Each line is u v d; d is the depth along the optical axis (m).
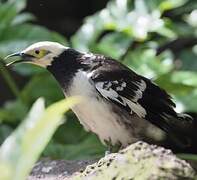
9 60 11.66
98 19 12.33
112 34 12.13
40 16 17.38
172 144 8.17
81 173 6.27
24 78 15.76
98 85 7.64
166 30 12.55
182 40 14.55
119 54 11.80
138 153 5.50
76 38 12.16
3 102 15.91
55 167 7.74
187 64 13.34
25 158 3.78
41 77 11.98
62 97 12.00
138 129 7.93
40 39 12.09
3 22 12.20
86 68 7.81
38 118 3.82
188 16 13.72
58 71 7.96
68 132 11.75
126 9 12.42
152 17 12.28
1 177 3.79
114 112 7.73
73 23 17.58
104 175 5.61
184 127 8.20
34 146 3.76
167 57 12.51
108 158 5.84
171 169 5.18
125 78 7.86
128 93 7.82
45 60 8.04
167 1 12.36
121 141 7.93
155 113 8.00
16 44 11.93
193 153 8.30
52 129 3.74
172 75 10.91
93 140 10.73
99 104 7.66
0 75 15.90
